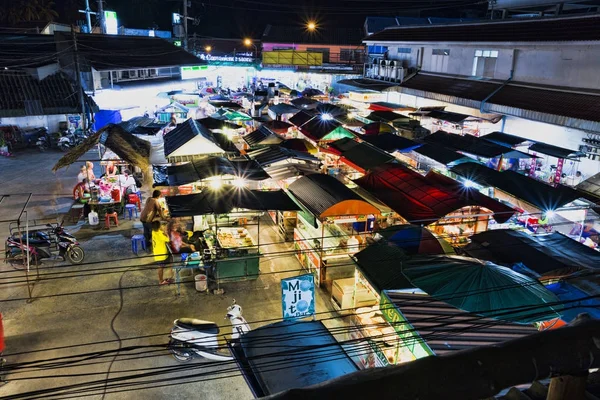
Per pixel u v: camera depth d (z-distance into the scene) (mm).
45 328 11242
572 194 14023
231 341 8922
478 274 8805
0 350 9672
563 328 2195
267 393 7367
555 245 11555
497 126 22312
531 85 20438
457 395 1912
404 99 30766
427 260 9641
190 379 9820
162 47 38938
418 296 9562
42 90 27453
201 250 13789
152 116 32344
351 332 11203
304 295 10359
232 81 52656
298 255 15203
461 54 25844
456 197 13242
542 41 19484
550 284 10352
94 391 9305
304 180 14992
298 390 1807
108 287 13086
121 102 31734
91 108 27391
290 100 35188
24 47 31750
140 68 32812
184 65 37188
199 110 32000
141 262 14508
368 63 37281
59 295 11820
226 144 20062
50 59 29375
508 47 21703
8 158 25281
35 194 19891
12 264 13844
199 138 18031
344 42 56062
